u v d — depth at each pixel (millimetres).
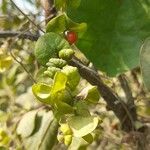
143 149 277
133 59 227
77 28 209
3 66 269
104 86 247
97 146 339
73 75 181
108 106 270
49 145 262
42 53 196
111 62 228
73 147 226
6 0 305
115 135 317
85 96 184
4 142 293
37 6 279
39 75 211
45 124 264
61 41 196
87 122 178
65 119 182
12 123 312
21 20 306
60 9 219
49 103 181
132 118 269
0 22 308
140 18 232
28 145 267
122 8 233
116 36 230
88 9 230
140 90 314
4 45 267
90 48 228
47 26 205
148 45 196
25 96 355
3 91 380
